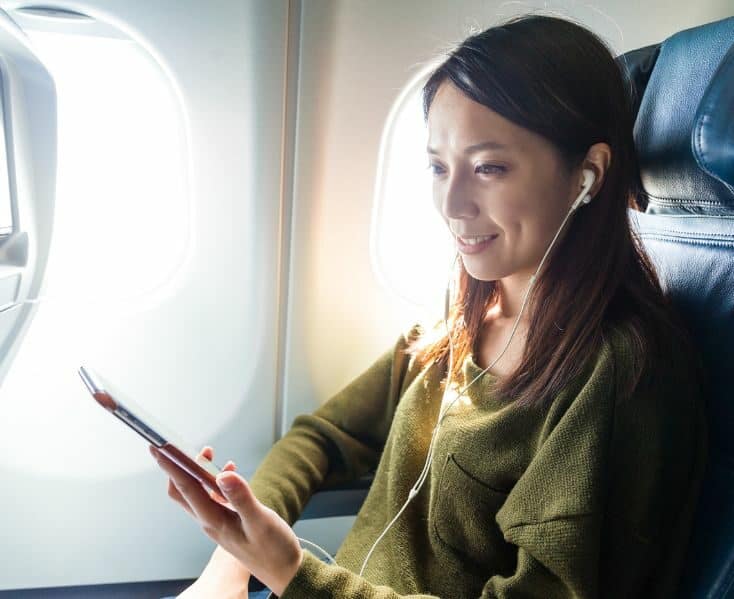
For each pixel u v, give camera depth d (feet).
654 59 2.89
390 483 3.15
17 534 4.13
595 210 2.52
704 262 2.62
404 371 3.70
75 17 3.25
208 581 2.83
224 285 3.86
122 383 3.94
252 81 3.50
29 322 3.34
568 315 2.54
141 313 3.84
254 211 3.75
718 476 2.42
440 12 3.56
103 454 4.08
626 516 2.33
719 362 2.46
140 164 3.61
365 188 3.82
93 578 4.33
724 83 2.02
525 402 2.56
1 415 3.90
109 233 3.70
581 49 2.40
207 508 2.26
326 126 3.65
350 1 3.45
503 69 2.32
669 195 2.66
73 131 3.50
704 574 2.30
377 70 3.59
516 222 2.48
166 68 3.40
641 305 2.50
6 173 2.87
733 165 1.97
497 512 2.67
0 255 2.89
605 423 2.31
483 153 2.41
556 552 2.24
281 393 4.17
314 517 3.76
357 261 3.97
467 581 2.80
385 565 3.01
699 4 3.94
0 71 2.77
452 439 2.77
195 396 4.05
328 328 4.08
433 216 4.05
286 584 2.31
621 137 2.50
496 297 3.09
